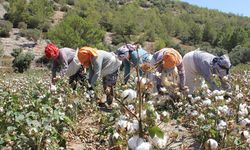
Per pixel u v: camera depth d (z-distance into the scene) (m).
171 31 65.62
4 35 45.47
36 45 43.38
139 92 2.25
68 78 6.57
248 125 3.62
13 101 4.40
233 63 29.41
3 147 3.60
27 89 6.83
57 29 42.91
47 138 3.52
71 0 74.00
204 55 5.94
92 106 5.63
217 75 5.77
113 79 6.25
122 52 6.12
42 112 3.90
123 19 57.06
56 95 5.04
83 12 65.75
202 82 5.92
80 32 43.75
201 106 4.67
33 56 28.45
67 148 4.23
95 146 4.40
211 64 5.80
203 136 4.19
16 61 27.62
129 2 90.81
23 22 52.91
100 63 6.09
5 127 3.71
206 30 63.03
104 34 48.12
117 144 2.35
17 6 54.47
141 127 2.18
